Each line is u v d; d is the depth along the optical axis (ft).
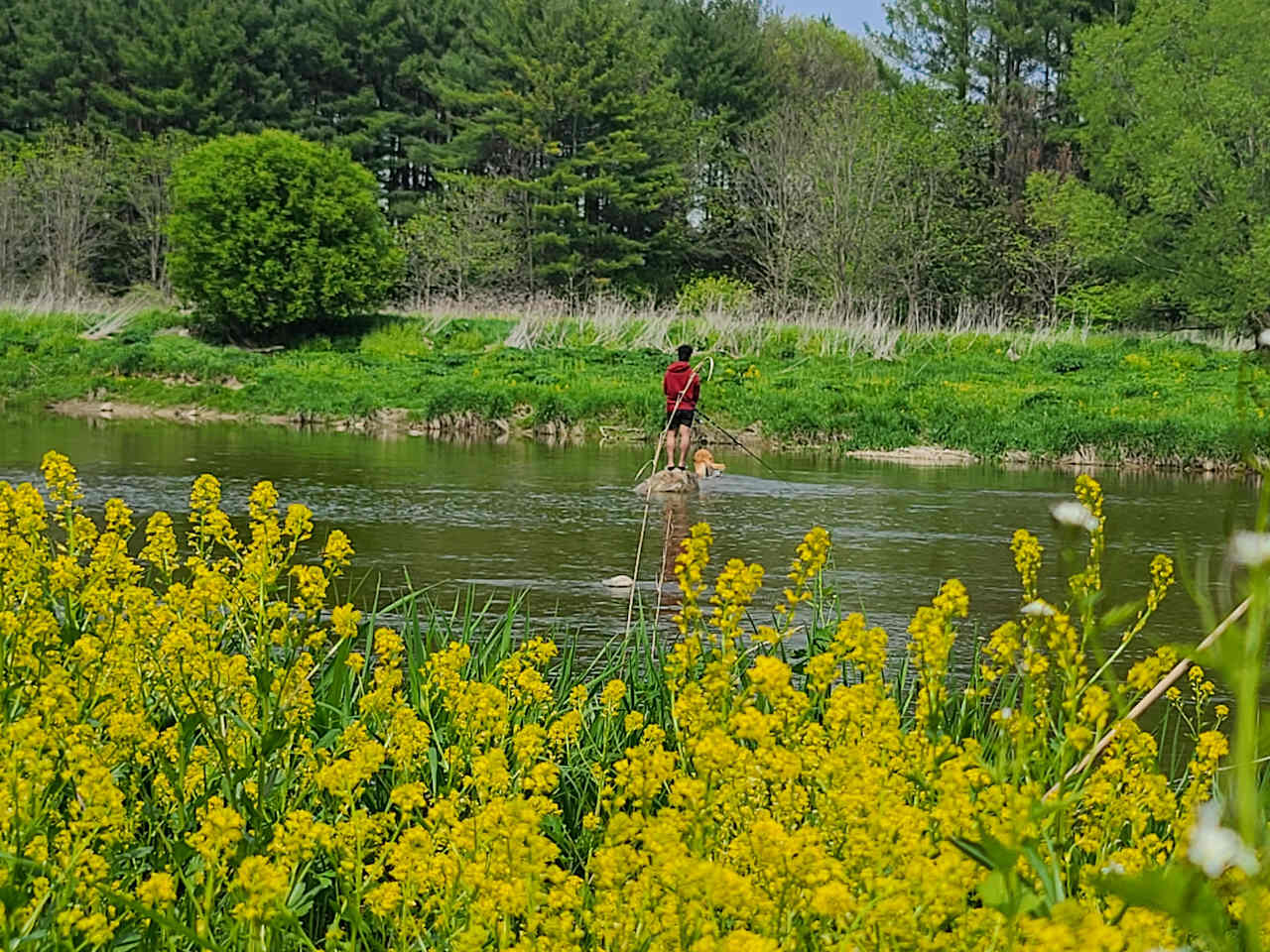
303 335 124.57
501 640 19.99
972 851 7.93
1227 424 79.71
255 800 11.46
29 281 160.86
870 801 9.20
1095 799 10.42
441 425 90.58
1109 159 148.56
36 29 203.21
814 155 155.84
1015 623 12.42
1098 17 189.98
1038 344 121.08
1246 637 5.34
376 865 10.27
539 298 158.61
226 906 10.52
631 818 9.14
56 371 103.65
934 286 157.28
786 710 10.98
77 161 169.27
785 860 8.23
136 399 98.02
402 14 212.23
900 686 17.60
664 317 127.44
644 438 86.48
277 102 200.95
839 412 88.43
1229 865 5.41
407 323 127.03
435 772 13.99
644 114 185.78
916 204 154.71
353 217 124.47
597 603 33.09
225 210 119.55
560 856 13.07
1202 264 140.05
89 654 12.74
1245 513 55.36
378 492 55.72
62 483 16.62
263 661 12.94
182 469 62.08
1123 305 148.66
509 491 57.31
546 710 16.16
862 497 58.65
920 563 41.24
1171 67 146.82
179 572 31.81
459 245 165.07
